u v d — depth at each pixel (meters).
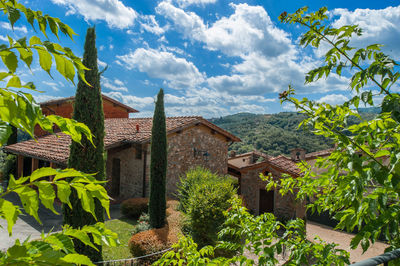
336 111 1.89
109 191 15.32
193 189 9.83
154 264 2.43
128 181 14.36
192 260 2.30
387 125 1.57
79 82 6.44
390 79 1.73
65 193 1.06
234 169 18.08
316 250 2.11
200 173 11.50
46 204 1.02
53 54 0.94
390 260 1.33
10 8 0.88
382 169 1.47
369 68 1.87
